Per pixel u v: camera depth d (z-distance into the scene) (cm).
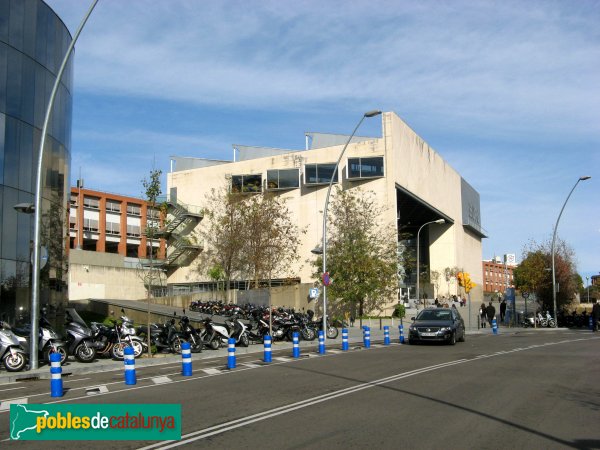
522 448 706
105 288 5316
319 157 5747
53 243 2530
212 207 5997
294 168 5728
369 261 4100
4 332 1617
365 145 5434
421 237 7475
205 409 974
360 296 4106
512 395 1096
